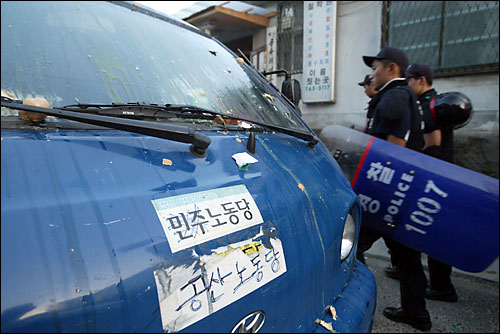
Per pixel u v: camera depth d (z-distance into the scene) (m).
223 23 6.95
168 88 1.12
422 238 1.58
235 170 0.91
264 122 1.37
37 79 0.87
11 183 0.59
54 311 0.51
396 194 1.60
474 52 4.73
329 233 1.08
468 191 1.44
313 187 1.13
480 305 2.36
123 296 0.57
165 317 0.60
